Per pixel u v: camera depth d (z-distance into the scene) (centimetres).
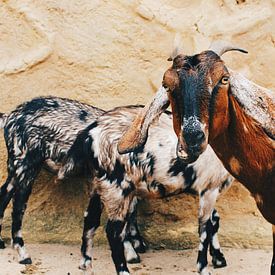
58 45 766
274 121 467
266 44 775
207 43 767
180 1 779
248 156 486
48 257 707
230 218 751
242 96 456
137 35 770
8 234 744
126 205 625
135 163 619
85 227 639
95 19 768
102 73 768
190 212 749
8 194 717
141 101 772
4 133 718
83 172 650
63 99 723
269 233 734
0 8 771
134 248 721
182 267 687
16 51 770
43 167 713
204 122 442
